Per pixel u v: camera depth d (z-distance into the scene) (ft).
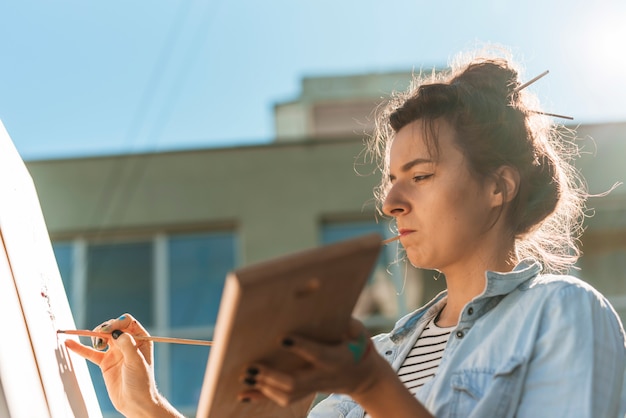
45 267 4.57
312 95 34.30
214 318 26.30
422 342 4.41
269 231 27.43
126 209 27.58
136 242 27.30
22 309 4.10
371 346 3.31
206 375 3.31
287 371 3.26
